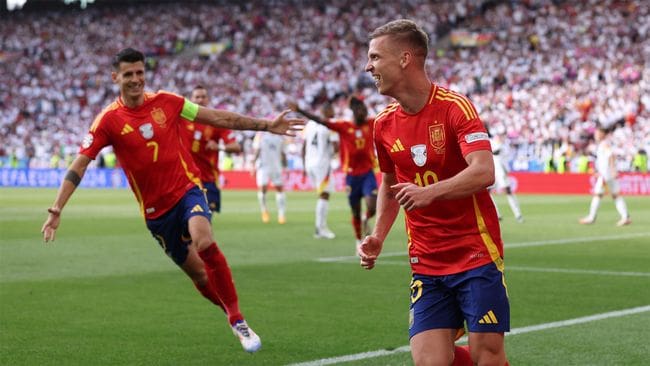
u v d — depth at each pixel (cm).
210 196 2230
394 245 2575
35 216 3862
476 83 7575
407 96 748
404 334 1259
